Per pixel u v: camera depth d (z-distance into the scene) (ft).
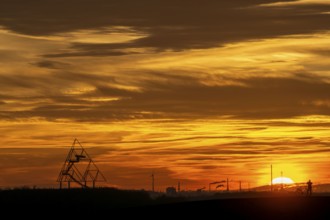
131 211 235.20
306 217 203.62
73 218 242.17
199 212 221.25
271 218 204.33
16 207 283.18
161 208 235.20
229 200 247.50
